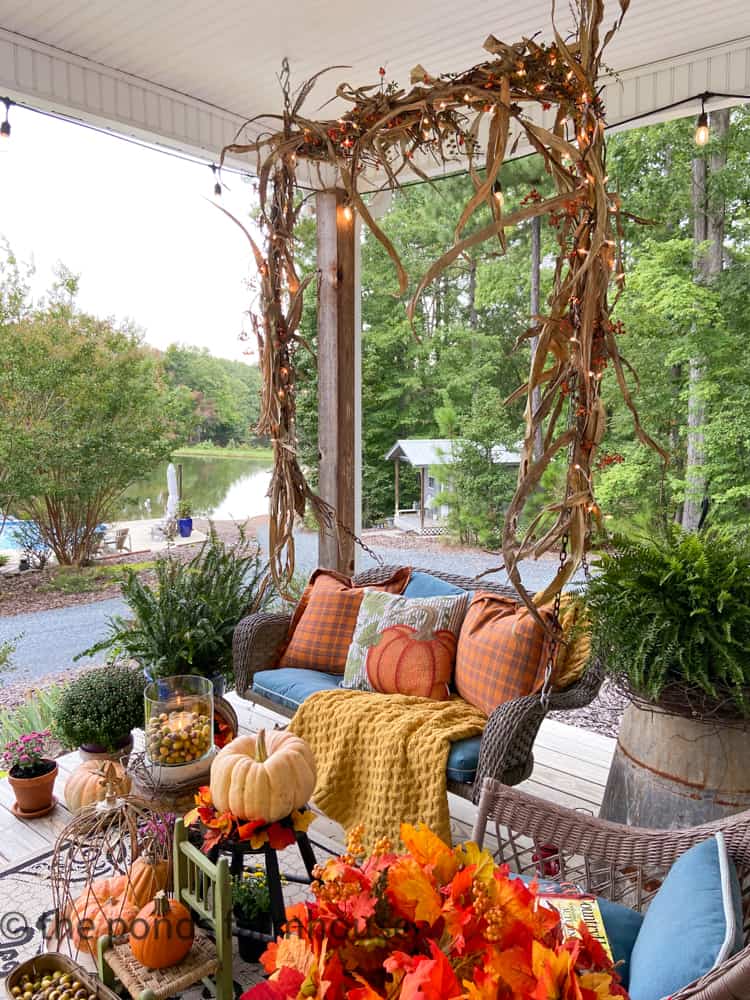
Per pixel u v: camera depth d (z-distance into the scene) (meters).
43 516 5.76
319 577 3.42
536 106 3.86
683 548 2.21
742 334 6.32
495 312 7.26
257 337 3.22
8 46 3.19
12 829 2.72
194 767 2.31
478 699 2.68
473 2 3.04
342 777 2.59
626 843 1.65
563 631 2.65
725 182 6.58
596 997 1.02
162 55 3.44
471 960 1.11
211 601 3.46
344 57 3.50
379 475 7.12
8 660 4.91
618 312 6.63
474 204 2.08
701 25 3.20
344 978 1.12
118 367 6.06
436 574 3.35
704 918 1.21
